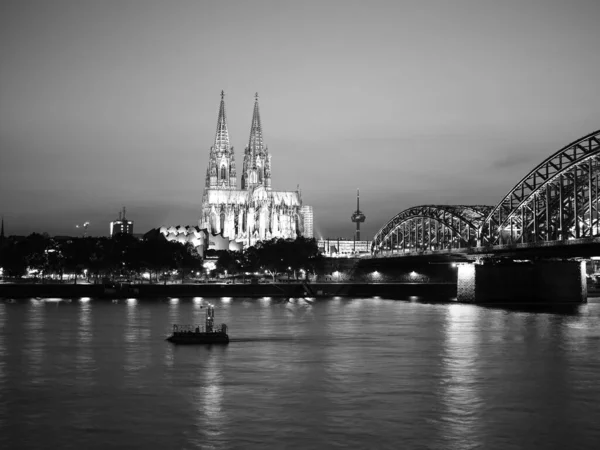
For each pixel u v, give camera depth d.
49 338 142.12
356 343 136.88
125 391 93.94
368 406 86.19
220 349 128.25
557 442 73.31
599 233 174.50
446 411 84.06
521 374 104.62
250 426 78.38
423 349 128.75
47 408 85.75
